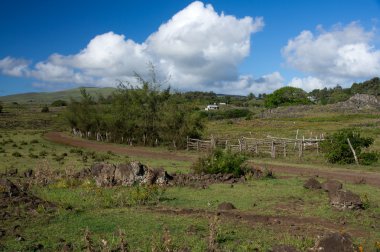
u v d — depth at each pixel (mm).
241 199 13938
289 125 68000
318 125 65062
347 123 66188
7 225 10352
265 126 68125
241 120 84438
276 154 30234
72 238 9320
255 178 19078
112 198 13336
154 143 41688
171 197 14312
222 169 19453
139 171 16969
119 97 45125
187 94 42531
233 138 45125
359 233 10000
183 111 39375
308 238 9242
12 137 48938
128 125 43531
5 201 12656
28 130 66688
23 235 9531
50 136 53531
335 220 11125
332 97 140625
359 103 93688
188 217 11242
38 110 121438
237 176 19438
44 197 14102
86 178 17125
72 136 54625
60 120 64062
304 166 24672
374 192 15570
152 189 14484
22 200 12836
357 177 19984
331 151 25906
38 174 17641
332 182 15070
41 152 29969
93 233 9695
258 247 8656
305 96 125250
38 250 8523
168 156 31938
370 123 61531
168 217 11203
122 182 16656
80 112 52906
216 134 53031
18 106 138250
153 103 41969
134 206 12812
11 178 18172
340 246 7934
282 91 123250
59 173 18766
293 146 33062
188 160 28750
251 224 10641
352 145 25594
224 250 8461
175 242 8875
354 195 12211
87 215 11414
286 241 9086
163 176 17312
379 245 8672
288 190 15656
